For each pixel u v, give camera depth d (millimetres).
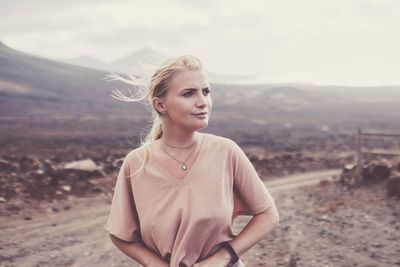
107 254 7293
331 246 7582
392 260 6793
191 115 1849
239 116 159750
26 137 51469
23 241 8102
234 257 1908
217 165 1903
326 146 46594
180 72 1853
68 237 8430
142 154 1958
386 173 14164
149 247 1991
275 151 37750
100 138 50312
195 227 1842
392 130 100688
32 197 11953
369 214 10234
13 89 179625
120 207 1996
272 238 8094
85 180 14477
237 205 2033
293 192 14961
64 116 117125
